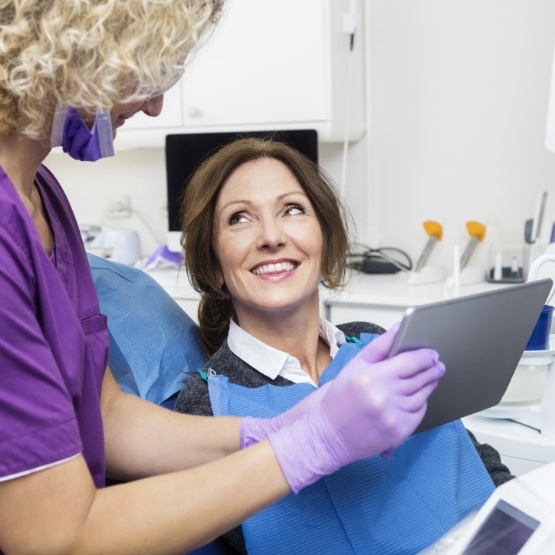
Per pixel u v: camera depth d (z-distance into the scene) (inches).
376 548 41.3
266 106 100.0
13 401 27.8
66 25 28.0
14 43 28.2
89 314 40.7
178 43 30.5
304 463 31.6
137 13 28.9
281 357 47.0
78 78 29.0
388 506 42.3
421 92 104.0
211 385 45.6
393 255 109.5
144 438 40.8
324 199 49.8
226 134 101.5
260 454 31.7
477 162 101.5
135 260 118.1
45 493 28.4
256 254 46.7
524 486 32.5
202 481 30.6
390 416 31.7
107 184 126.4
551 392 53.9
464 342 36.7
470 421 57.7
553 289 57.7
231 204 47.6
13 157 33.3
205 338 56.0
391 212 109.0
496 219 101.1
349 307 89.7
